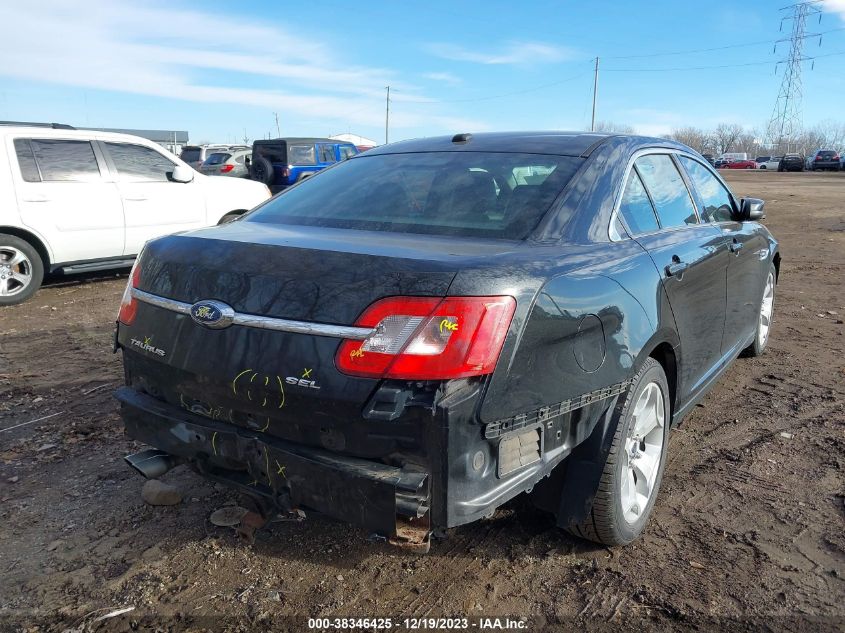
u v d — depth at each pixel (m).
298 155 18.20
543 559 2.80
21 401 4.49
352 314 2.05
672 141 3.93
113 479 3.45
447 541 2.91
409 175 3.17
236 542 2.90
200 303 2.34
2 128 7.43
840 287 8.38
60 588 2.61
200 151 22.89
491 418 2.06
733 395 4.62
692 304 3.34
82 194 7.81
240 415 2.32
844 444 3.83
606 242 2.81
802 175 42.66
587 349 2.41
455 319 1.99
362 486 2.05
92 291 8.23
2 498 3.26
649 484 3.01
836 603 2.52
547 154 3.09
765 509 3.17
